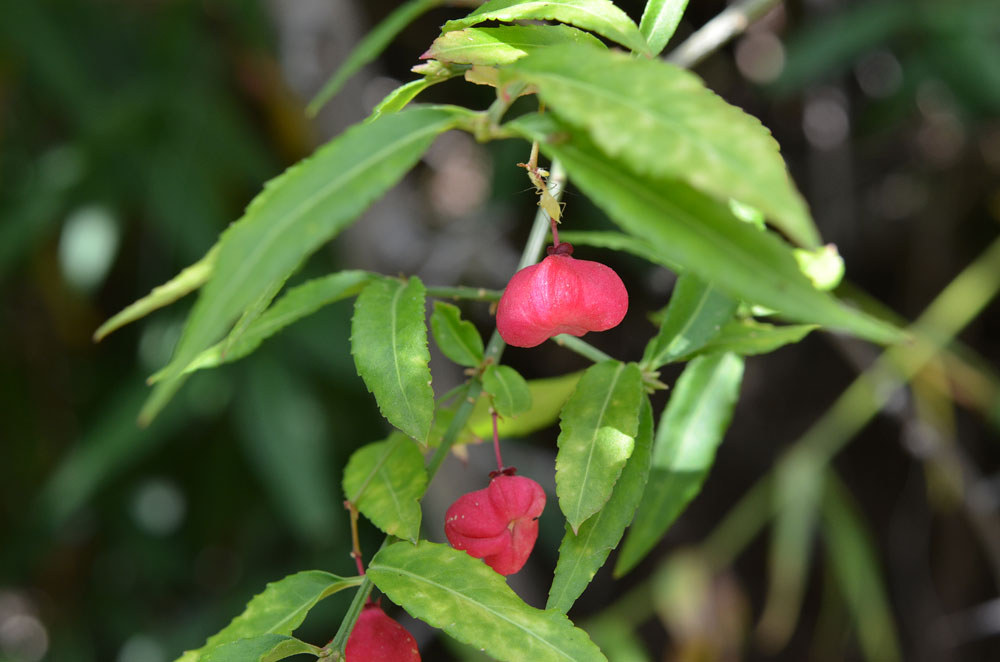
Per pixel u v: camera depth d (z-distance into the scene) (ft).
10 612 2.21
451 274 1.61
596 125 0.58
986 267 1.54
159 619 2.09
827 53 1.51
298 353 1.77
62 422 2.09
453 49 0.68
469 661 1.54
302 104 1.67
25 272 2.04
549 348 2.11
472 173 2.06
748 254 0.59
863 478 2.18
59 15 1.86
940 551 2.10
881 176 1.92
